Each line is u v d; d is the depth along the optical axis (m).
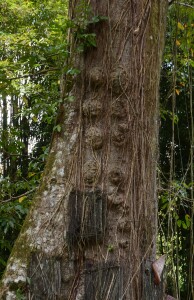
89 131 2.60
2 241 3.68
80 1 2.81
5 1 6.38
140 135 2.61
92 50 2.70
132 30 2.70
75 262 2.46
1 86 3.42
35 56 3.07
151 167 2.64
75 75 2.73
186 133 6.82
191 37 4.34
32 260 2.48
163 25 2.93
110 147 2.58
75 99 2.69
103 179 2.54
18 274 2.48
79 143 2.61
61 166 2.61
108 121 2.60
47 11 5.81
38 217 2.55
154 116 2.73
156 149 2.75
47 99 3.46
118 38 2.68
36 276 2.46
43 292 2.43
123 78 2.62
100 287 2.41
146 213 2.56
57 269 2.45
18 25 6.43
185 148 6.98
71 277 2.45
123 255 2.46
